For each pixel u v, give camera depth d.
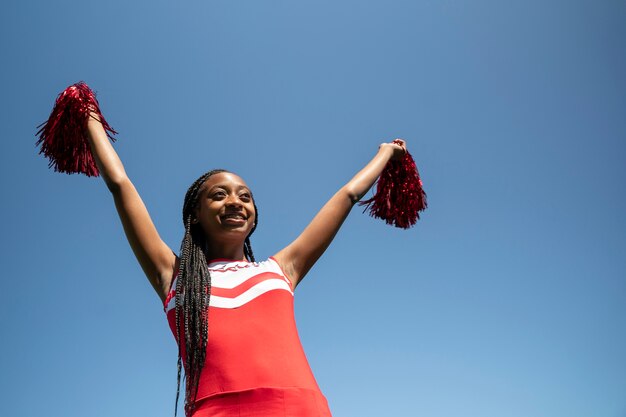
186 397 2.66
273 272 2.99
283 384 2.57
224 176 3.33
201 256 3.02
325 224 3.17
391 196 3.83
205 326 2.73
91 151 3.21
